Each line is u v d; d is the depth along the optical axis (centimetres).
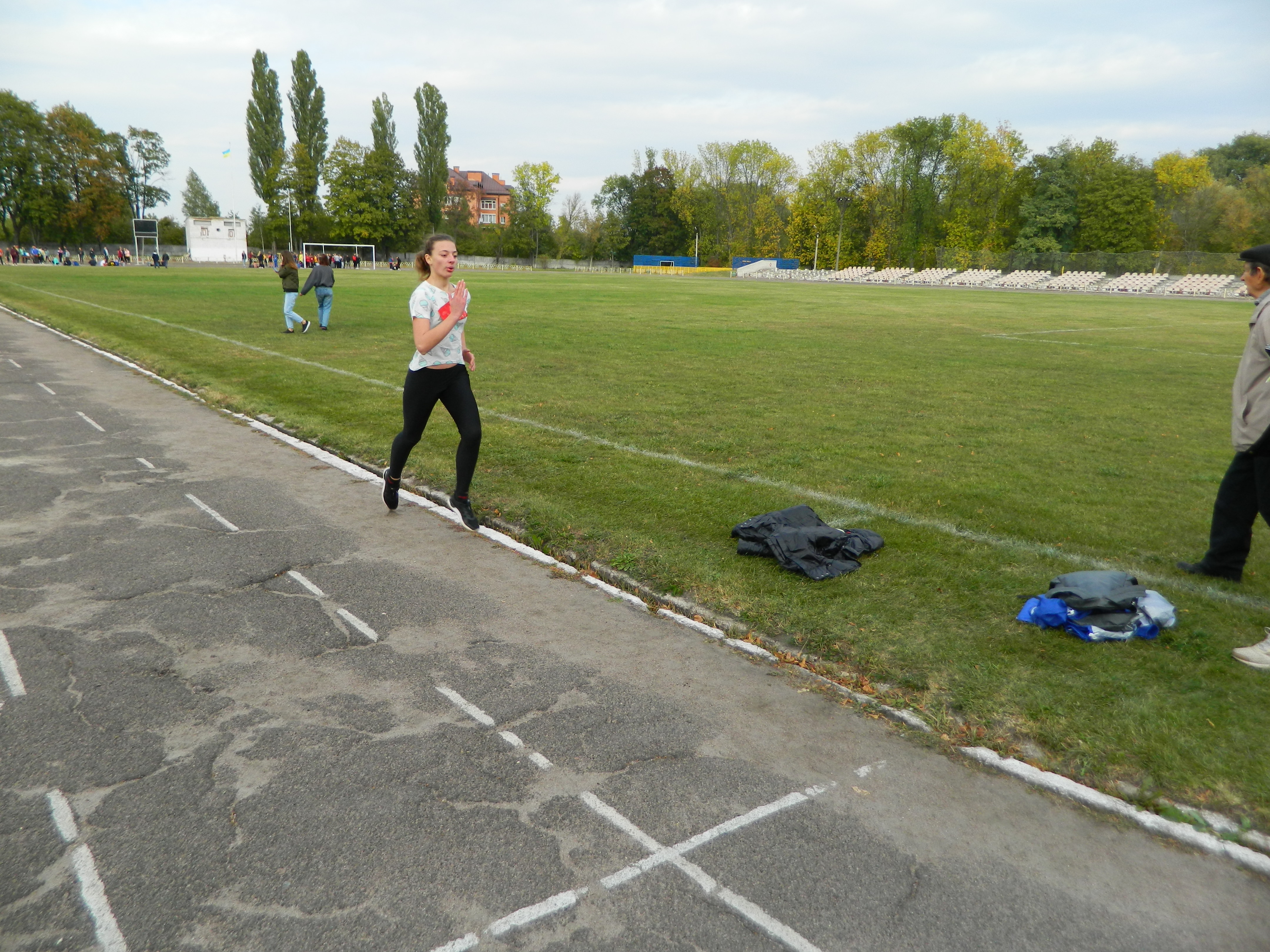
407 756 304
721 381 1205
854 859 258
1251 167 9488
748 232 9469
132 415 880
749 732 328
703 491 639
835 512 598
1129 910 242
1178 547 554
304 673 364
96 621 407
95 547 504
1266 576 503
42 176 7469
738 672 376
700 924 229
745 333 1941
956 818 281
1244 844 269
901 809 284
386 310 2267
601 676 368
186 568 478
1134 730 326
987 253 6550
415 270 551
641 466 711
